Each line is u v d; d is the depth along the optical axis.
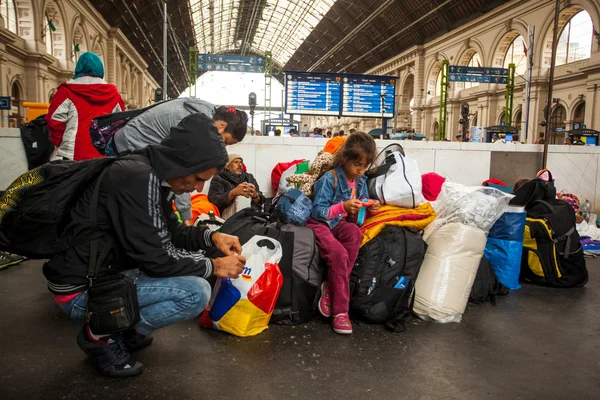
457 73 17.62
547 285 3.48
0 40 15.46
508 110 18.33
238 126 2.42
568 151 5.88
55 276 1.64
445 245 2.74
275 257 2.39
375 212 2.85
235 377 1.91
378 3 31.53
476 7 27.05
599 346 2.33
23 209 1.55
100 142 2.38
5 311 2.61
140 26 32.75
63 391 1.75
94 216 1.60
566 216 3.48
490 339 2.41
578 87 20.44
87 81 3.13
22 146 4.19
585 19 20.17
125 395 1.74
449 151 5.39
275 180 4.54
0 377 1.85
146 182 1.61
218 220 3.16
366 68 44.78
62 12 20.16
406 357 2.16
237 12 42.31
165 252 1.63
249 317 2.33
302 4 38.19
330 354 2.17
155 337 2.31
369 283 2.55
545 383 1.92
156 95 7.17
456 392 1.83
